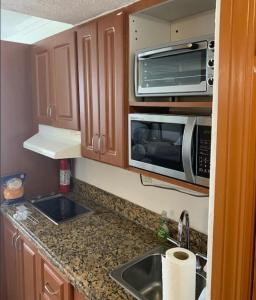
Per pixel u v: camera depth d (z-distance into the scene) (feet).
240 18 2.02
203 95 3.60
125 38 4.43
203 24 4.46
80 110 5.60
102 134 5.10
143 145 4.37
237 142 2.14
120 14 4.39
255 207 2.28
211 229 2.43
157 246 5.04
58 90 6.16
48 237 5.35
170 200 5.32
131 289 3.86
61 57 5.90
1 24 9.84
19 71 7.16
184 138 3.64
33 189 7.78
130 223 6.03
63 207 7.34
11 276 7.06
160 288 4.68
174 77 3.88
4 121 7.13
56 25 8.14
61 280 4.69
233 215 2.24
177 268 3.10
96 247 4.98
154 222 5.61
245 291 2.33
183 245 4.78
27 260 5.96
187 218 4.64
